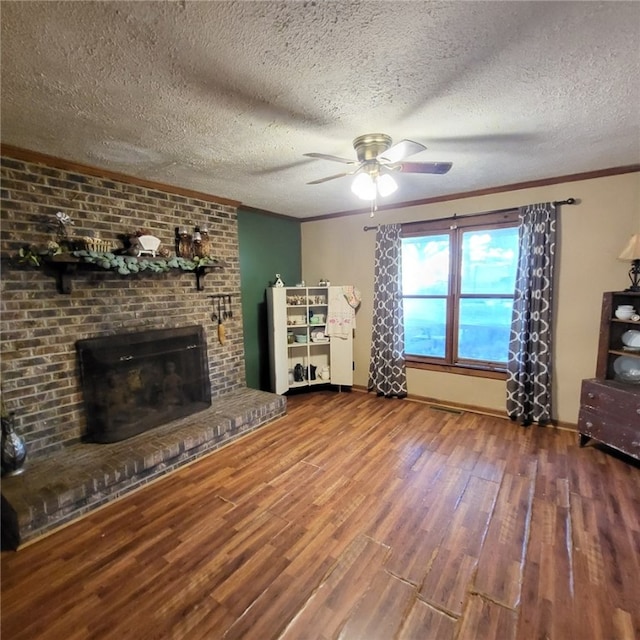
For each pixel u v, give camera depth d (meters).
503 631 1.43
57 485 2.14
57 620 1.50
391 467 2.68
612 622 1.45
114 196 2.80
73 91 1.61
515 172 2.99
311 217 4.79
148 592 1.63
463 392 3.87
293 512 2.19
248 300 4.20
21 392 2.36
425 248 4.04
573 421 3.30
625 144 2.38
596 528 1.99
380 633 1.43
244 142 2.23
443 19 1.22
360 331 4.56
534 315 3.28
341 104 1.79
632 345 2.79
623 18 1.22
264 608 1.55
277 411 3.63
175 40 1.30
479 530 2.00
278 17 1.20
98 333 2.73
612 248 3.01
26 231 2.34
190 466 2.74
